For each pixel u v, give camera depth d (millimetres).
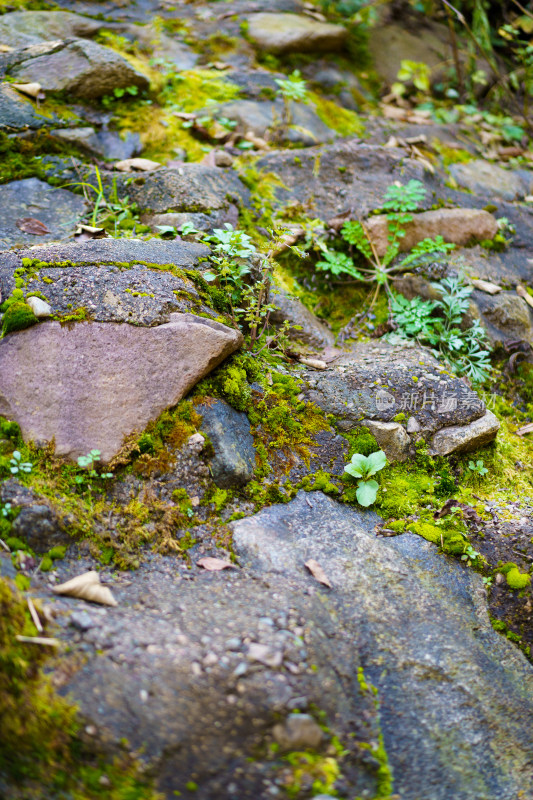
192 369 2199
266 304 2742
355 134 4051
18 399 2086
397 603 2010
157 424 2139
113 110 3570
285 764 1543
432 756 1725
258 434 2352
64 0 4301
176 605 1808
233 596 1862
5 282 2254
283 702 1566
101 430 2090
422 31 5164
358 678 1782
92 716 1525
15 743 1488
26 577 1790
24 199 3016
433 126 4352
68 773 1496
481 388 2936
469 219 3445
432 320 3006
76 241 2779
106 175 3188
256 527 2115
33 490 1950
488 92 4941
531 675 2031
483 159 4191
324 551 2090
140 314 2223
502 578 2184
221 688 1577
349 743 1637
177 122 3607
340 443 2412
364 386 2533
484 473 2496
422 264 3197
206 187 3123
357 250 3316
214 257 2584
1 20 3850
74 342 2162
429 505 2344
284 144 3738
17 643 1588
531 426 2830
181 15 4512
